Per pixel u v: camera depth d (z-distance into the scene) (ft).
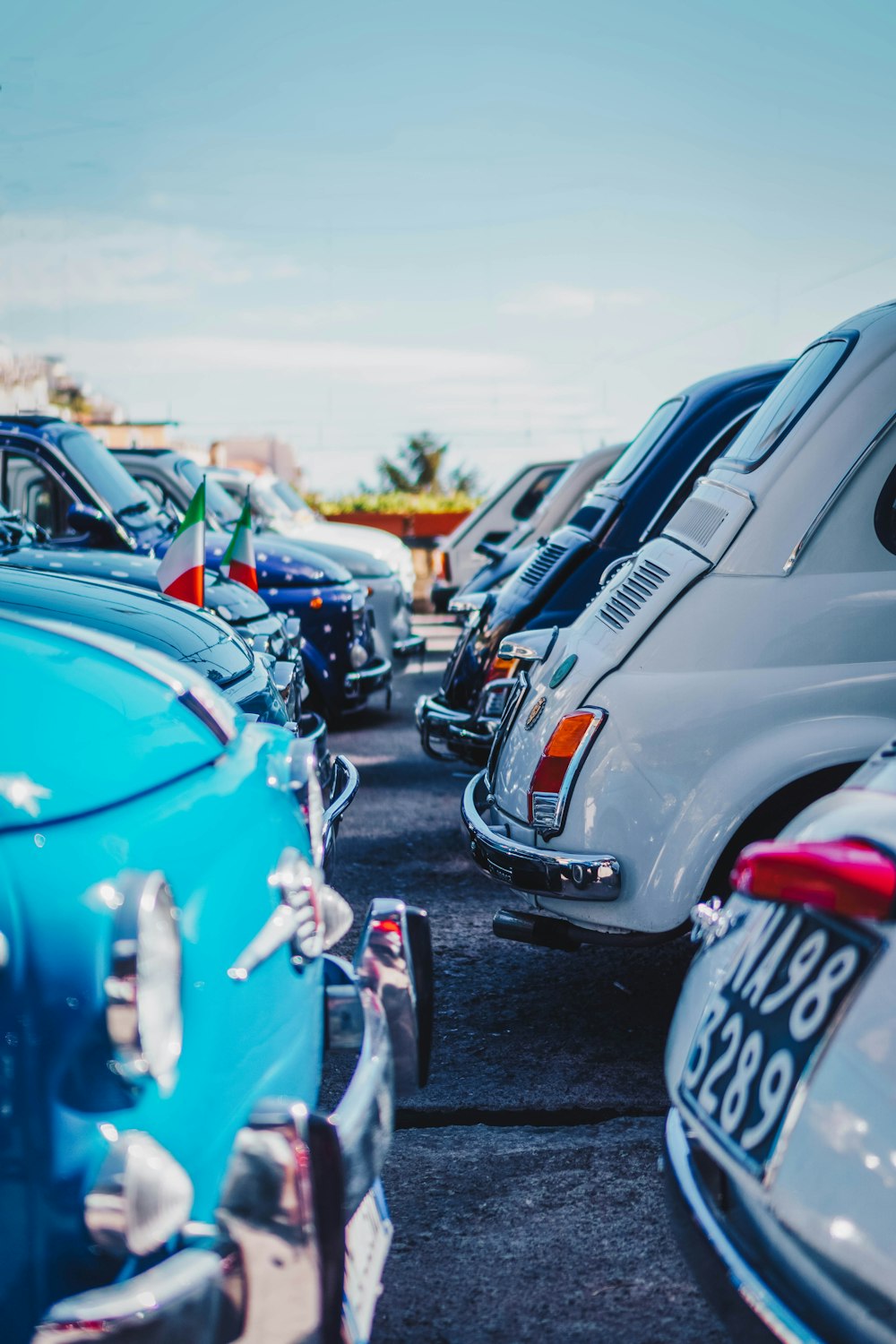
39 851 5.50
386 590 36.76
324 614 30.01
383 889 18.93
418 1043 7.70
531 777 12.55
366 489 121.70
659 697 11.82
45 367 86.53
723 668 11.80
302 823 7.61
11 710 6.55
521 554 29.53
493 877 12.70
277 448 141.28
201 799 6.56
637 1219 9.80
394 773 27.55
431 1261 9.29
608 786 11.86
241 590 19.79
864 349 11.98
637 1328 8.42
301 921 7.06
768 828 11.85
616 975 15.12
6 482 26.94
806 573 11.78
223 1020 6.05
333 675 30.17
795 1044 6.05
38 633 7.90
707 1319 8.51
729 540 11.98
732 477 12.60
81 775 6.16
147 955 5.41
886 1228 5.46
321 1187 5.67
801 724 11.53
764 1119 6.09
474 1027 13.64
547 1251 9.39
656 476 20.76
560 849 12.14
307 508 51.72
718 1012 6.87
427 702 22.61
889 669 11.57
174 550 17.62
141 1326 5.08
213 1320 5.38
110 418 109.09
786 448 11.95
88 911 5.38
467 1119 11.60
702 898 11.80
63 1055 5.19
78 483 26.61
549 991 14.62
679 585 12.06
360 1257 6.64
